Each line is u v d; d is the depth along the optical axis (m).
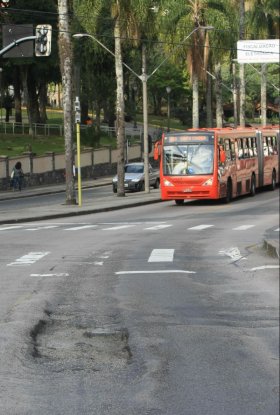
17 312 12.43
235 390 7.89
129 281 16.03
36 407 7.38
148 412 7.14
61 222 34.09
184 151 43.16
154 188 60.28
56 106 169.75
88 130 81.06
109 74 88.81
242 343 10.33
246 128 51.03
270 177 54.94
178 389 7.98
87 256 20.47
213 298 13.98
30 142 78.94
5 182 61.16
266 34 82.06
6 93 123.88
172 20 63.72
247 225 30.58
